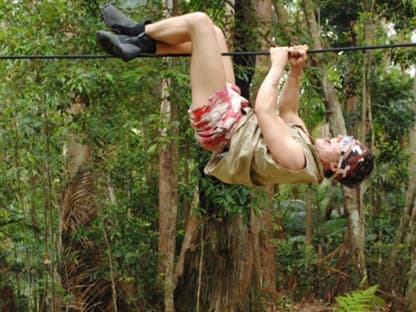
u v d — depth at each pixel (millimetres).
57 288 6715
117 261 7453
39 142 6371
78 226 7031
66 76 5840
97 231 7129
